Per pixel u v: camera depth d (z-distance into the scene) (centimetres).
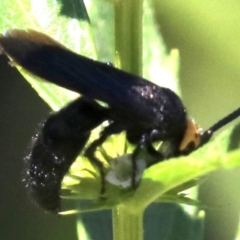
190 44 17
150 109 13
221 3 17
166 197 14
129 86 13
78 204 14
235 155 12
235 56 17
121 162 14
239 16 17
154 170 12
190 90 17
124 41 14
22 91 20
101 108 14
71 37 14
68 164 14
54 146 14
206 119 17
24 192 19
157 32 15
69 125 14
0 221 19
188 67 17
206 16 17
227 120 14
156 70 15
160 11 17
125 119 14
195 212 15
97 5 15
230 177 17
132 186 14
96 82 13
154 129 14
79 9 14
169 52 15
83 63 13
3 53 13
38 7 14
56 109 14
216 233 17
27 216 19
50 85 14
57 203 14
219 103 17
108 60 15
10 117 20
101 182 14
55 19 14
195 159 12
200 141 14
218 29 17
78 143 14
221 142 12
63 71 13
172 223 15
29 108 20
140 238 14
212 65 17
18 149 20
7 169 20
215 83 17
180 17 17
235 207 17
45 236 19
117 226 14
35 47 13
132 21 14
